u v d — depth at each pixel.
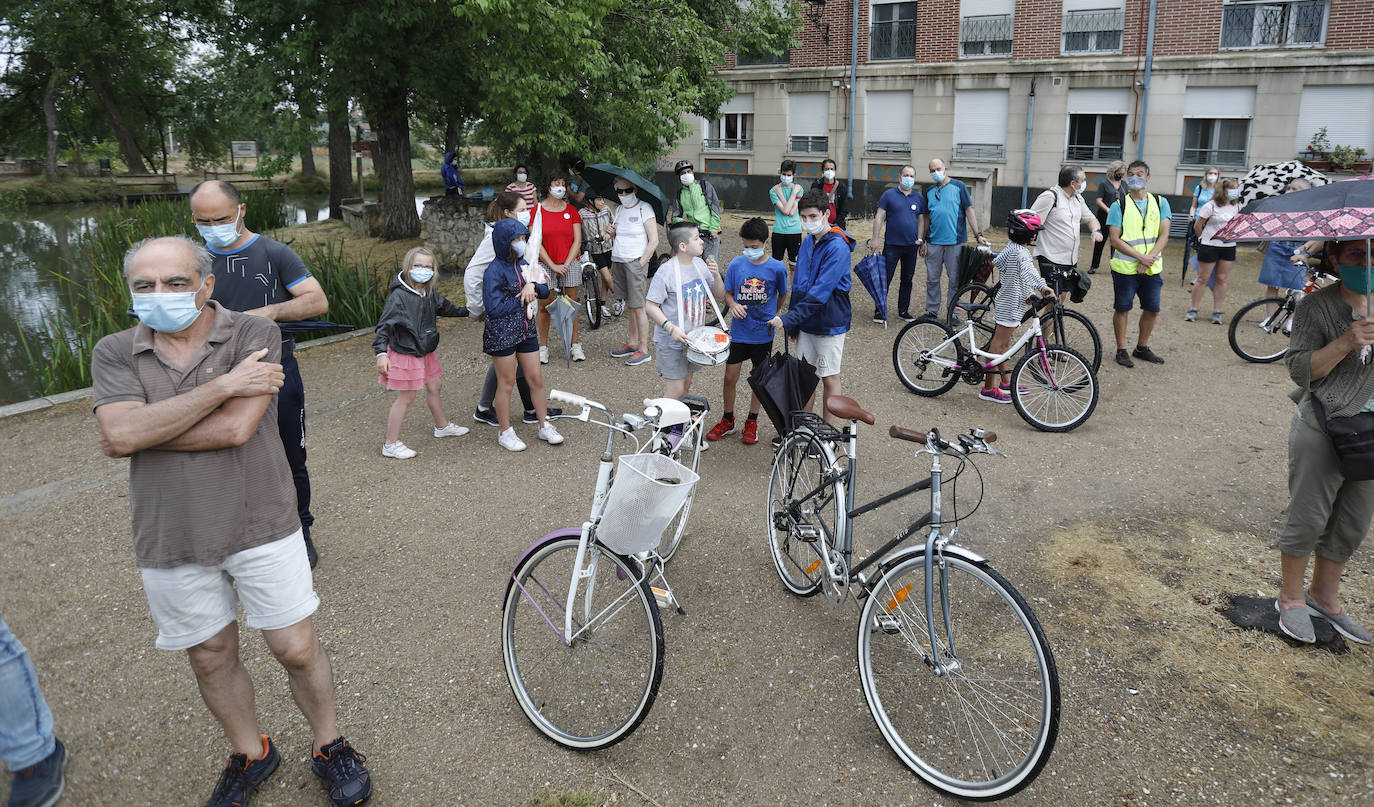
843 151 25.69
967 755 3.23
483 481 5.87
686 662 3.82
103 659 3.90
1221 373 8.27
